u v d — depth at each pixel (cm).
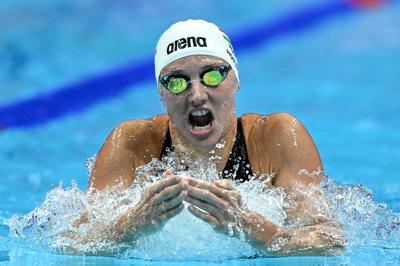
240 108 2367
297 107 2389
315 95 2511
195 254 978
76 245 1007
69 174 1711
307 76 2703
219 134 1038
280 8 3148
